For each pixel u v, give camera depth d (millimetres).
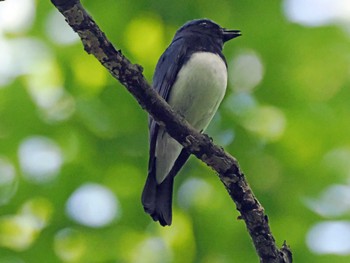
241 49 12195
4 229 11250
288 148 11711
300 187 11570
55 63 12133
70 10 6770
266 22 12242
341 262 10984
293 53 12195
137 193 11617
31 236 11242
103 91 11953
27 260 11094
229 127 11773
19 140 11750
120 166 11758
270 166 11609
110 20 12156
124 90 11891
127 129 11852
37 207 11492
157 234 11430
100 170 11727
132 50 12094
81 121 11844
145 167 11727
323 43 12266
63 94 12016
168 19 12094
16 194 11500
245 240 11172
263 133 11750
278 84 12055
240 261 11133
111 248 11289
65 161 11703
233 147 11688
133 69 7207
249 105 11898
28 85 12039
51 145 11805
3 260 11055
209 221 11352
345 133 11852
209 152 7656
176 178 11641
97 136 11805
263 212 7641
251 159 11633
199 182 11656
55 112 11898
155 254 11289
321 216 11398
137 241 11352
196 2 12164
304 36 12250
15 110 11867
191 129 7641
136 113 11875
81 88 12016
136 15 12141
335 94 12102
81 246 11250
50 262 11109
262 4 12281
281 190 11523
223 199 11430
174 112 7570
